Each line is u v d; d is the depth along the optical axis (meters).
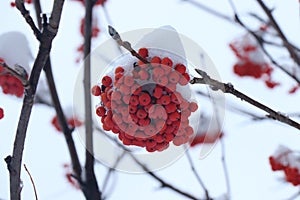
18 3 0.82
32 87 0.84
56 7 0.83
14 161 0.86
